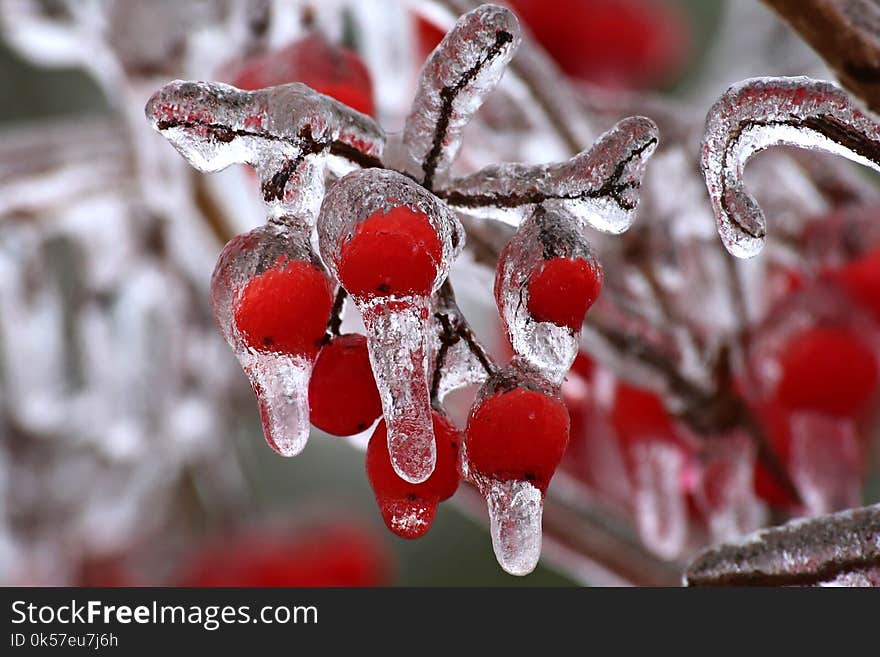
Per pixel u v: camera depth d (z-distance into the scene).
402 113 0.40
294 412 0.30
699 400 0.38
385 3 0.39
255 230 0.31
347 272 0.30
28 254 0.50
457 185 0.31
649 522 0.40
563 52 0.49
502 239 0.33
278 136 0.30
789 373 0.39
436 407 0.31
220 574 0.51
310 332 0.30
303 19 0.36
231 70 0.36
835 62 0.31
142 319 0.53
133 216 0.49
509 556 0.30
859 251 0.40
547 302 0.30
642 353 0.38
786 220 0.40
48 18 0.43
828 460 0.39
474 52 0.30
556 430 0.30
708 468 0.39
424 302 0.30
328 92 0.33
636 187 0.30
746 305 0.39
